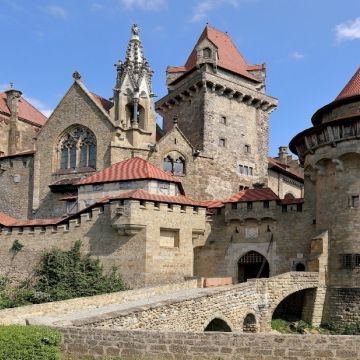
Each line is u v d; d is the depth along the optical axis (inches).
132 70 2299.5
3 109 2632.9
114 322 866.8
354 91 1641.2
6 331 686.5
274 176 2610.7
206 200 2165.4
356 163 1539.1
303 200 1738.4
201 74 2310.5
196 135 2336.4
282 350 650.2
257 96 2475.4
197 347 674.2
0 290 1633.9
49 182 2193.7
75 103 2207.2
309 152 1651.1
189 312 1067.3
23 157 2283.5
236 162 2370.8
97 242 1658.5
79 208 1825.8
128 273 1590.8
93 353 713.6
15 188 2274.9
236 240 1841.8
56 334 717.9
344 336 640.4
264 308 1365.7
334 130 1542.8
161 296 1262.3
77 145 2182.6
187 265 1660.9
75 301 1099.9
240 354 660.7
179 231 1660.9
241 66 2568.9
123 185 1760.6
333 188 1585.9
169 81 2625.5
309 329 1470.2
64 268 1625.2
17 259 1786.4
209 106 2327.8
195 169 2199.8
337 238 1555.1
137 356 693.3
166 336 687.7
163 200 1642.5
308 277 1508.4
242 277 1862.7
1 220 1863.9
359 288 1481.3
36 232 1775.3
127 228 1581.0
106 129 2116.1
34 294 1505.9
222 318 1183.6
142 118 2274.9
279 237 1766.7
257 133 2484.0
